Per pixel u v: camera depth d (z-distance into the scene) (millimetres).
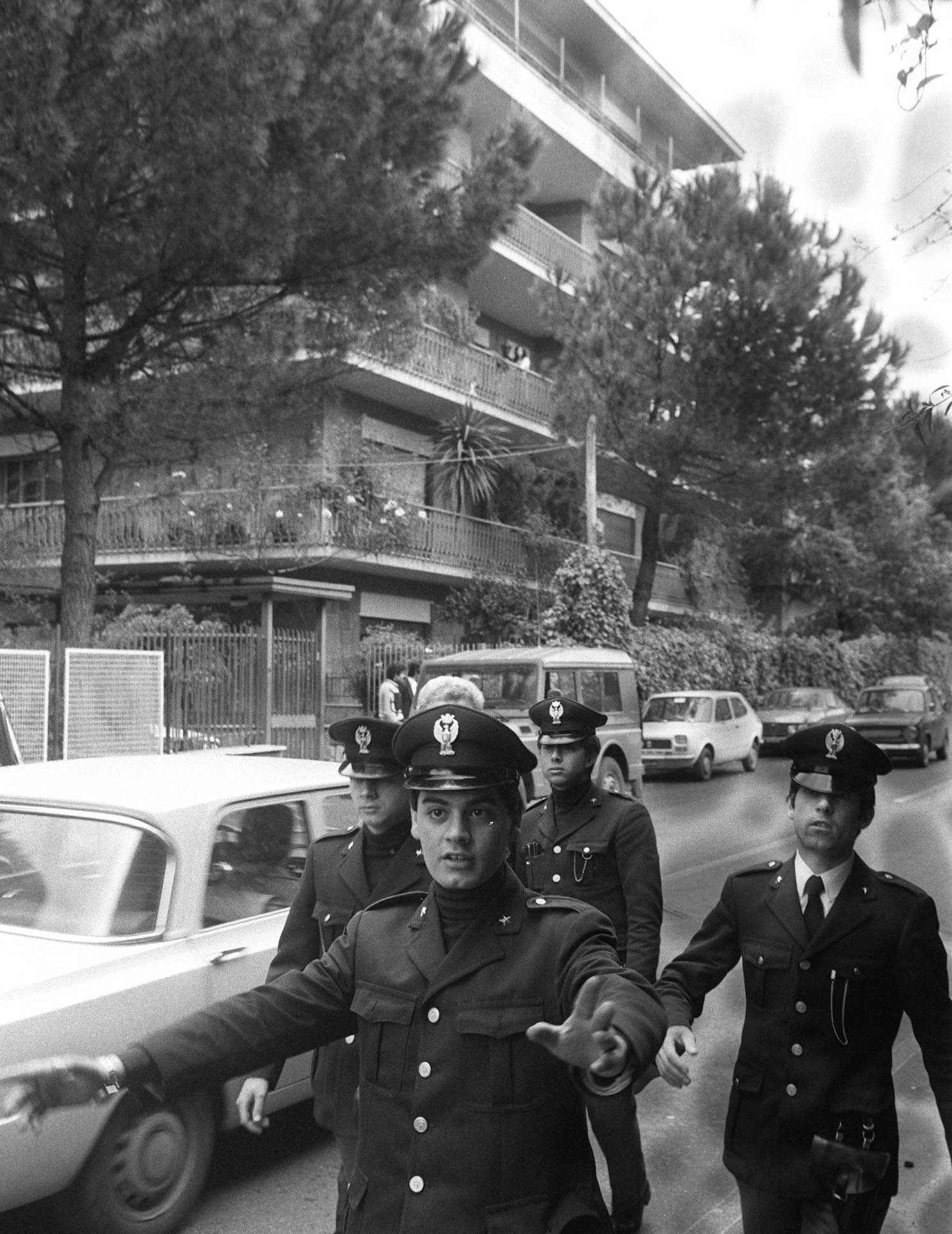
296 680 19359
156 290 13164
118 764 5598
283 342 13648
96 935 4535
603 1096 1968
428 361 25797
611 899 4812
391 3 13328
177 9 11000
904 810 17672
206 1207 4652
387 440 27062
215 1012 2281
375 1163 2338
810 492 26750
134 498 21812
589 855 4805
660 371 25141
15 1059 3992
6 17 10344
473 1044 2270
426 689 4781
